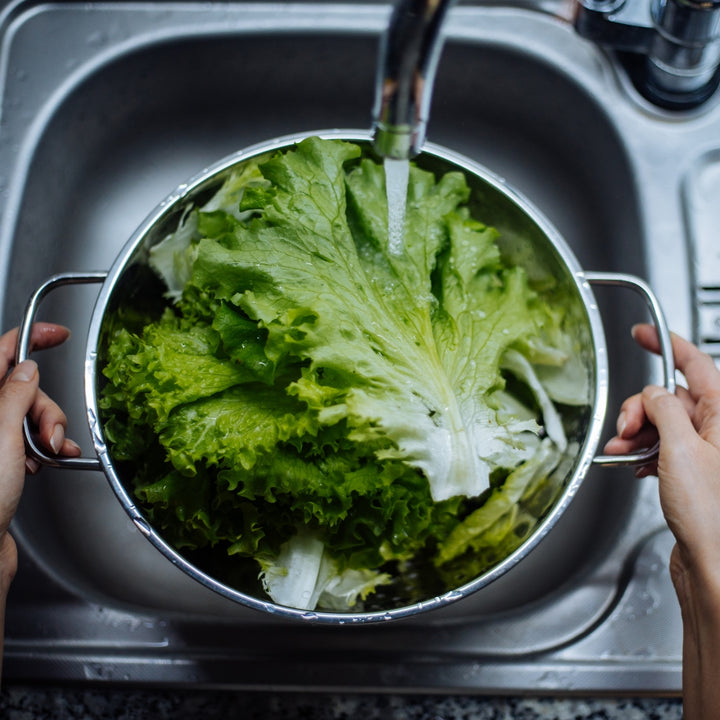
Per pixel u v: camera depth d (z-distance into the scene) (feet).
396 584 2.68
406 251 2.49
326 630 2.74
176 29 3.14
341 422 2.28
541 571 2.96
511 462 2.45
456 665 2.65
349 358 2.28
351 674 2.66
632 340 3.04
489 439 2.35
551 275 2.72
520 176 3.41
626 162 3.11
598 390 2.37
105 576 2.93
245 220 2.70
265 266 2.33
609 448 2.59
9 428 2.32
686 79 3.02
